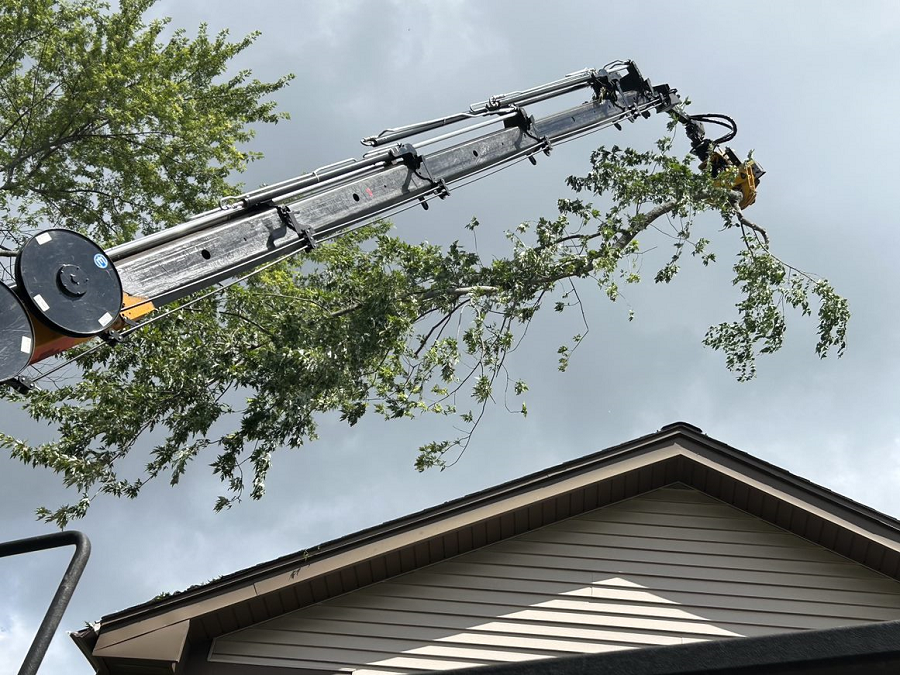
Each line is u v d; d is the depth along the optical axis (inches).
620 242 422.6
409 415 372.5
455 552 354.9
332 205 269.3
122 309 206.1
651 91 434.6
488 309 388.8
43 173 569.0
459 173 315.3
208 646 332.8
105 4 594.6
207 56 610.9
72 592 115.5
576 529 362.3
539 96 375.9
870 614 334.6
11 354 176.6
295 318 372.2
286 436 337.1
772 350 468.1
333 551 338.3
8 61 560.4
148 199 592.4
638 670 82.7
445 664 327.6
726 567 348.5
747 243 475.8
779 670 80.3
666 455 363.9
